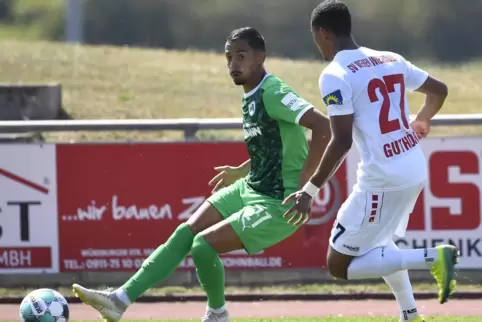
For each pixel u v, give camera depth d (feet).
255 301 105.81
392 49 398.42
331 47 71.05
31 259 110.52
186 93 180.55
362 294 106.01
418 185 69.77
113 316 73.56
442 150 107.04
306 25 416.46
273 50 407.85
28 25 529.45
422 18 400.06
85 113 166.81
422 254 70.49
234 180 82.02
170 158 109.09
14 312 100.58
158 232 109.60
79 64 198.90
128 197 109.60
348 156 107.04
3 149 109.91
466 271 107.55
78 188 109.81
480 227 107.04
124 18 453.17
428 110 74.95
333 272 72.69
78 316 97.60
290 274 109.50
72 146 109.70
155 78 189.16
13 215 110.32
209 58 213.66
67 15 264.93
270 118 72.64
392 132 68.90
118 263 109.91
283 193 73.36
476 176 106.73
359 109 68.64
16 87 159.84
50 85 160.66
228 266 109.81
